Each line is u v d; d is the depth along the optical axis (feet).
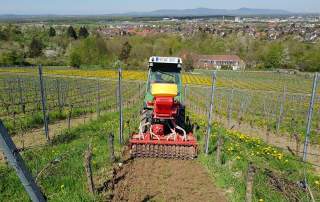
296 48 306.96
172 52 314.96
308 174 29.78
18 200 23.44
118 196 25.67
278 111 81.00
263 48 328.29
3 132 10.30
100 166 31.04
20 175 11.02
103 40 301.43
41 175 26.23
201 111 84.89
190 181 29.04
